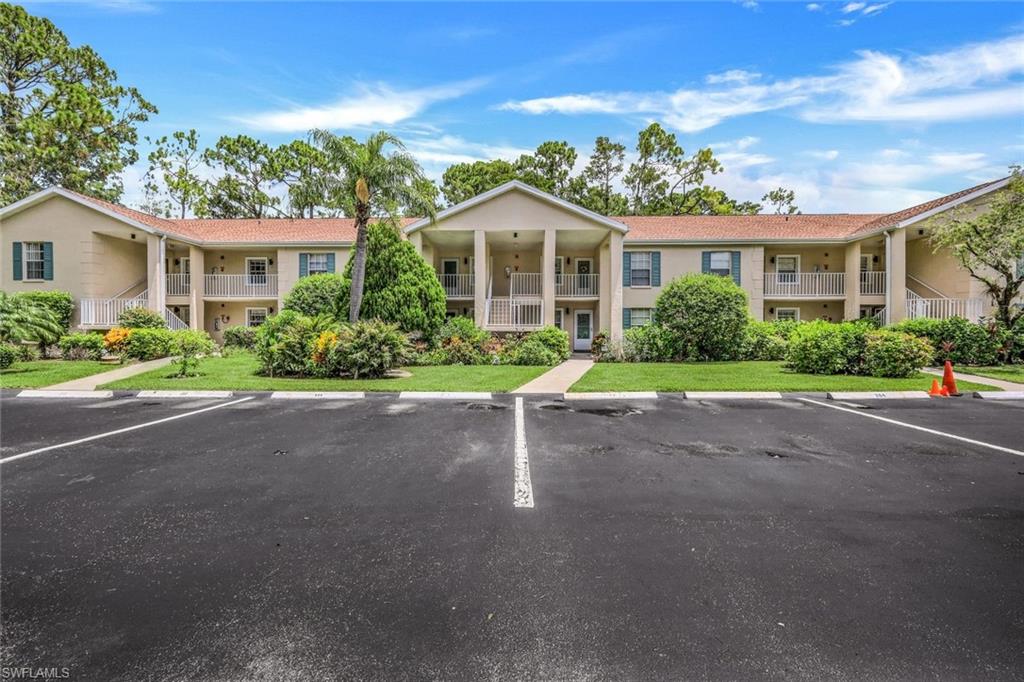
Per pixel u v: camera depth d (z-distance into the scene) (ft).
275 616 8.34
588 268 78.84
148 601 8.79
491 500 13.99
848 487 15.10
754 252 69.46
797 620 8.21
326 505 13.62
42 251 63.67
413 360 50.16
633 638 7.74
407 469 17.04
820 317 73.05
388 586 9.34
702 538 11.48
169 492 14.67
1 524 12.28
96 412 27.71
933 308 60.80
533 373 43.37
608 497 14.23
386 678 6.85
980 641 7.64
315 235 75.20
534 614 8.39
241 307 77.41
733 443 20.68
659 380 38.24
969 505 13.57
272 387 34.96
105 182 99.86
